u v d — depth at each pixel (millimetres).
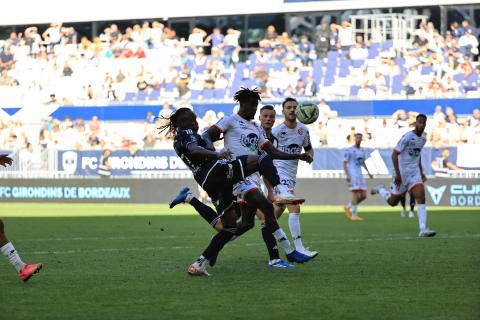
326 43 78375
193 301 17359
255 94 23188
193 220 47375
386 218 49250
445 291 18672
